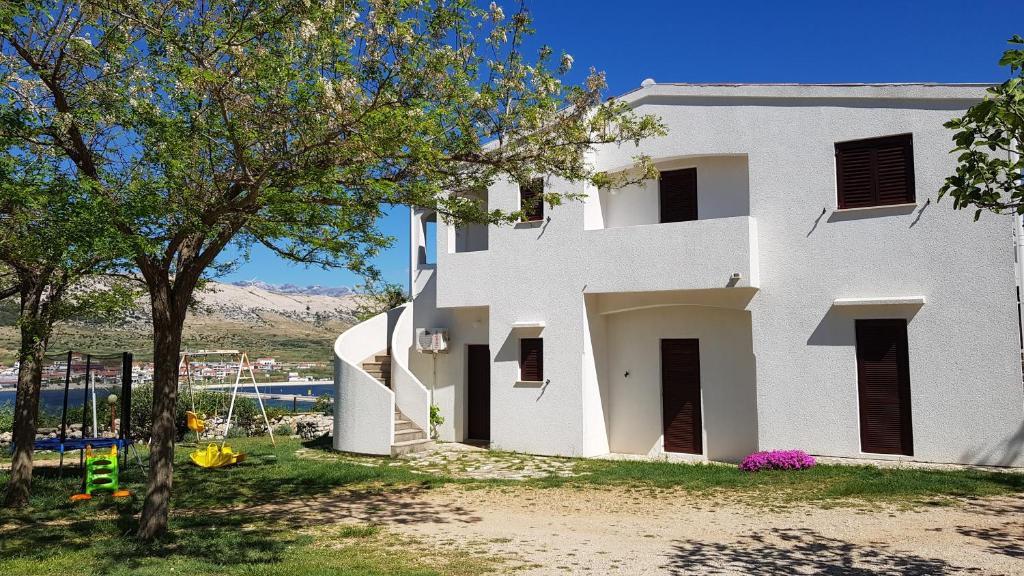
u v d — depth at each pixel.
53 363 15.88
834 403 12.71
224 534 8.66
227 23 7.48
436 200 9.23
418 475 13.05
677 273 13.92
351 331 18.53
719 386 14.36
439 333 17.70
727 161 14.38
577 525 9.05
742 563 6.99
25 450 10.67
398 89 7.92
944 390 11.90
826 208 13.03
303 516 9.90
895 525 8.40
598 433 15.26
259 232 8.64
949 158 12.08
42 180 7.48
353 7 7.50
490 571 6.91
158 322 8.51
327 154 7.78
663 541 8.03
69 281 9.83
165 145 7.59
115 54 8.19
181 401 21.17
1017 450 11.35
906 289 12.27
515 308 15.84
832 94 13.09
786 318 13.20
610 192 15.77
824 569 6.70
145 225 7.70
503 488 11.73
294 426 22.02
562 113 9.48
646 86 14.79
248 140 7.90
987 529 8.09
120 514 10.09
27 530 9.05
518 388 15.67
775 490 10.70
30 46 8.16
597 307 15.45
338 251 9.29
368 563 7.28
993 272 11.66
